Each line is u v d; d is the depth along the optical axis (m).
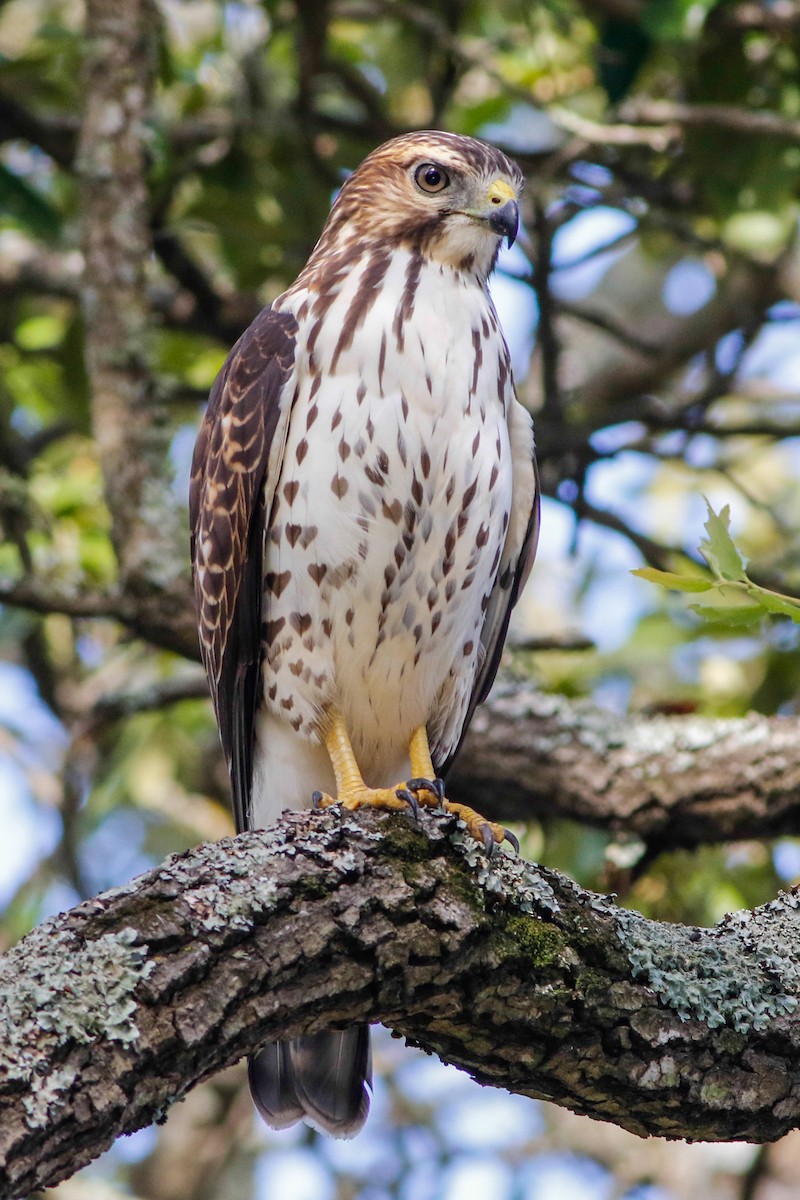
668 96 14.40
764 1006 6.53
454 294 8.56
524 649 11.88
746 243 12.30
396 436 8.20
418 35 13.98
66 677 14.34
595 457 12.98
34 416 15.37
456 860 6.50
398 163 9.00
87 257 11.67
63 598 10.72
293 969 6.05
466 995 6.38
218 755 14.26
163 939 5.85
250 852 6.30
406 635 8.60
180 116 13.44
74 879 13.22
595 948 6.51
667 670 13.20
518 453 9.08
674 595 12.82
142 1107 5.61
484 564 8.66
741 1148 13.71
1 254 14.11
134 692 12.35
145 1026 5.64
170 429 11.84
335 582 8.41
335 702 8.76
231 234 13.20
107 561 13.60
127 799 14.52
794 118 12.85
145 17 12.04
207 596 9.09
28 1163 5.24
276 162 13.73
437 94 13.27
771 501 16.36
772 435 13.48
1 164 11.95
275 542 8.58
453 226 8.83
